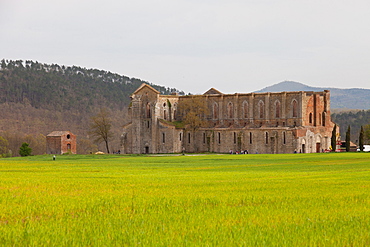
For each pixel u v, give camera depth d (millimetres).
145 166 111250
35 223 36562
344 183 62500
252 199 48094
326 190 54875
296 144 193250
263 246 30219
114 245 30469
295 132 193500
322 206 43875
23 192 53844
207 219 38062
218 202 46312
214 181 67938
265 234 33219
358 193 51969
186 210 41938
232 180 69500
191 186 60594
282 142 196500
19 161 139875
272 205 44625
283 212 41000
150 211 41656
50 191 55156
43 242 31031
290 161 125438
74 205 44500
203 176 78062
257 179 71000
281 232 33719
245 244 30562
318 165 106625
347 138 196000
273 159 137000
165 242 31031
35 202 46156
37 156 174000
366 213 40500
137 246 30172
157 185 62062
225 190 55781
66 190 56344
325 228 34969
